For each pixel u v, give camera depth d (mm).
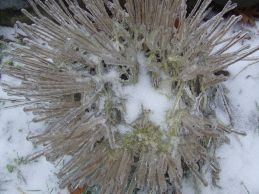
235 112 683
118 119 583
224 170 662
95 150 570
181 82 587
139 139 574
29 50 602
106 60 552
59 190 684
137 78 596
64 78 571
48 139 563
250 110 686
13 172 700
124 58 568
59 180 662
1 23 766
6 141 717
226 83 694
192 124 561
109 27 598
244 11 731
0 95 737
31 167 702
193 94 599
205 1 574
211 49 587
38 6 739
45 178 694
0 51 759
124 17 593
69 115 550
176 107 579
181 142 572
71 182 609
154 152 570
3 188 693
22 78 599
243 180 657
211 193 655
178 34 579
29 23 767
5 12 749
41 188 688
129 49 584
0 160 708
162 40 564
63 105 584
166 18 557
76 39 554
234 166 663
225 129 597
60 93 563
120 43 589
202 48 578
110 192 589
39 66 597
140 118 579
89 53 596
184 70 568
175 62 587
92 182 583
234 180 658
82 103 576
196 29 583
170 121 575
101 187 607
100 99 582
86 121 567
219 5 733
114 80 588
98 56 575
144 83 597
